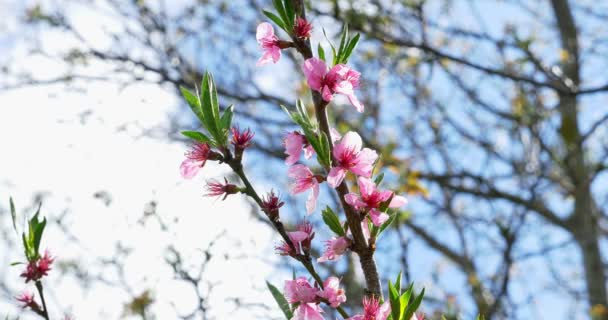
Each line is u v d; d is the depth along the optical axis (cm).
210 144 220
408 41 760
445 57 718
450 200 862
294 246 217
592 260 902
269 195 223
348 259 662
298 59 871
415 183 643
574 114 856
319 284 215
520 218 597
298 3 225
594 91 717
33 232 234
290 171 225
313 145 209
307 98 858
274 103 895
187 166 222
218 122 219
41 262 236
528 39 821
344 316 210
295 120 210
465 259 791
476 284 676
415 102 915
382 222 212
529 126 808
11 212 231
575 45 948
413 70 894
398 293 200
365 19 690
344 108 782
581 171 898
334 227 216
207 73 219
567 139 792
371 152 215
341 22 673
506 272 598
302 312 210
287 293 213
